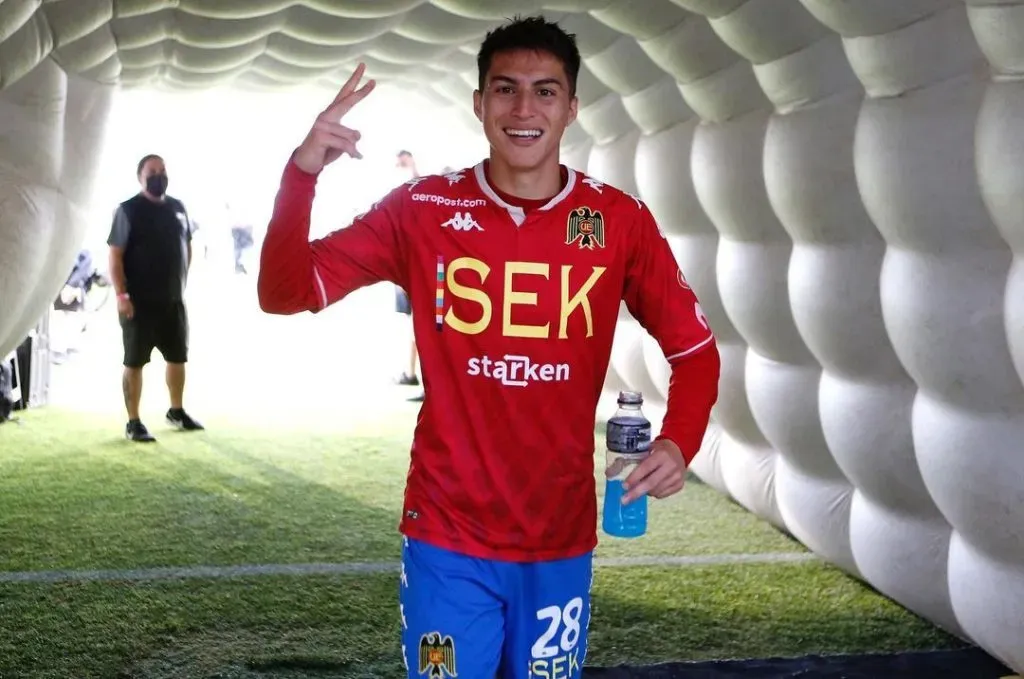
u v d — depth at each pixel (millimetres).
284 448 5582
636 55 3982
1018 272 2375
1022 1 2025
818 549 3775
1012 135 2199
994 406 2588
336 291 1716
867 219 2986
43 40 3465
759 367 3855
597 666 2875
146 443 5586
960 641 3078
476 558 1716
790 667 2881
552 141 1685
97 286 11531
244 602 3281
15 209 3643
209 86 5293
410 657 1781
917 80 2604
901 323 2793
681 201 4145
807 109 3166
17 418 6109
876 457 3133
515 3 3436
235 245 17078
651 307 1810
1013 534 2578
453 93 5715
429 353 1710
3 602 3213
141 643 2939
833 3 2586
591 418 1756
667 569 3697
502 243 1677
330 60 4656
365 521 4238
